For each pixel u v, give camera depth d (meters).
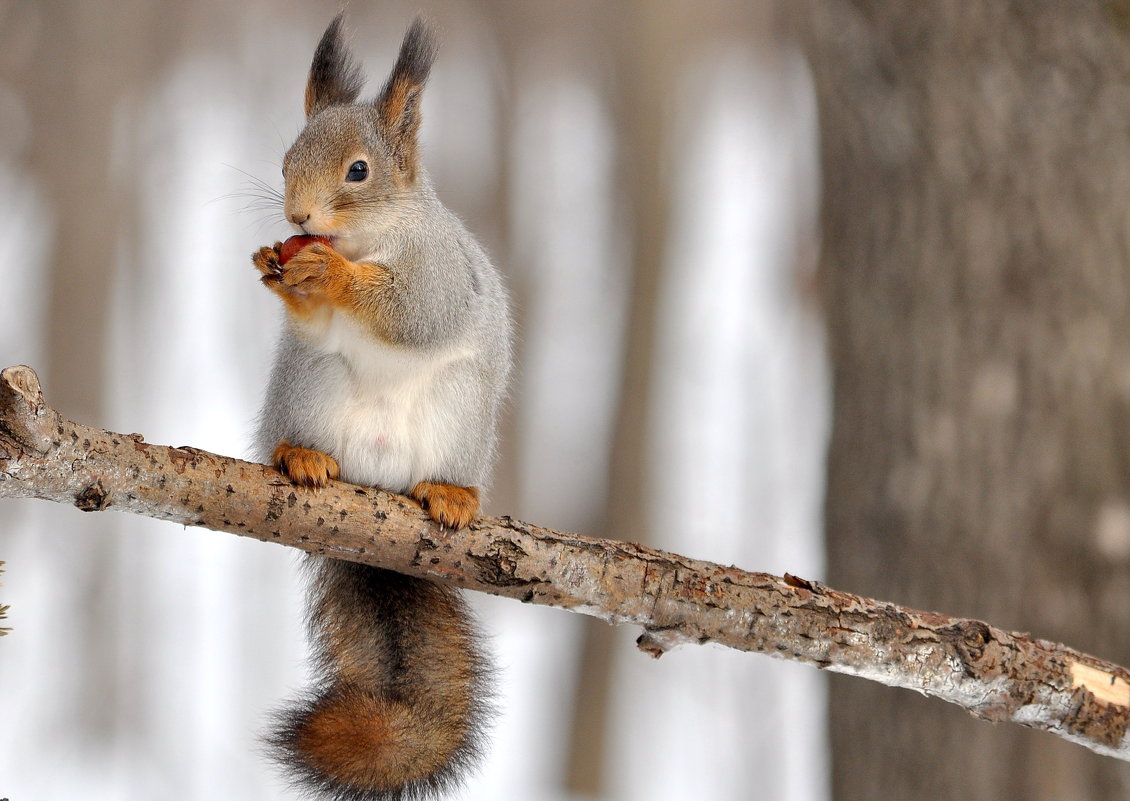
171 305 27.52
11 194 24.77
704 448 26.12
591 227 31.92
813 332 27.23
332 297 7.98
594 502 24.03
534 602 6.95
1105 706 7.30
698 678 21.20
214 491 6.39
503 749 20.47
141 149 27.44
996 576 9.56
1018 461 9.57
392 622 8.30
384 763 7.63
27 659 20.48
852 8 10.05
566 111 33.78
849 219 10.44
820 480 12.10
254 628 21.69
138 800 17.83
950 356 9.79
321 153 8.49
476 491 7.61
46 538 21.72
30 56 24.47
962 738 9.64
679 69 24.92
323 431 8.34
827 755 10.66
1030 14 9.48
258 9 33.09
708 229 31.59
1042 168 9.54
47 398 23.75
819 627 7.03
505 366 9.42
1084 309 9.47
